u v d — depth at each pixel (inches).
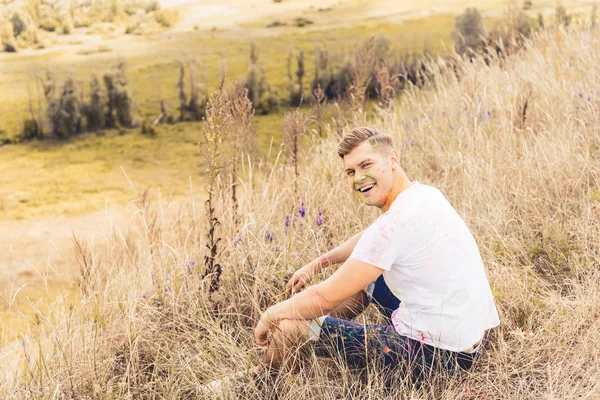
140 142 2492.6
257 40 3954.2
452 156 178.5
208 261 126.1
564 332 100.5
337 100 212.4
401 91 255.0
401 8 4357.8
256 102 2566.4
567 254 126.1
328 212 151.2
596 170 151.4
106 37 4431.6
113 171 2169.0
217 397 96.3
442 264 88.9
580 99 197.3
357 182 96.7
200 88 2957.7
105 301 119.7
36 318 118.0
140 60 3622.0
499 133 185.9
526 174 156.0
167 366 106.7
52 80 2869.1
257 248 135.3
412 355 92.4
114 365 109.0
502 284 115.8
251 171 160.6
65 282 130.1
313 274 113.3
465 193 152.1
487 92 223.3
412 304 92.3
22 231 1514.5
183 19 4830.2
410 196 92.2
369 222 145.3
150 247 141.5
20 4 4766.2
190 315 118.6
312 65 3065.9
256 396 97.2
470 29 1865.2
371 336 94.9
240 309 122.4
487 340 102.5
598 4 354.0
